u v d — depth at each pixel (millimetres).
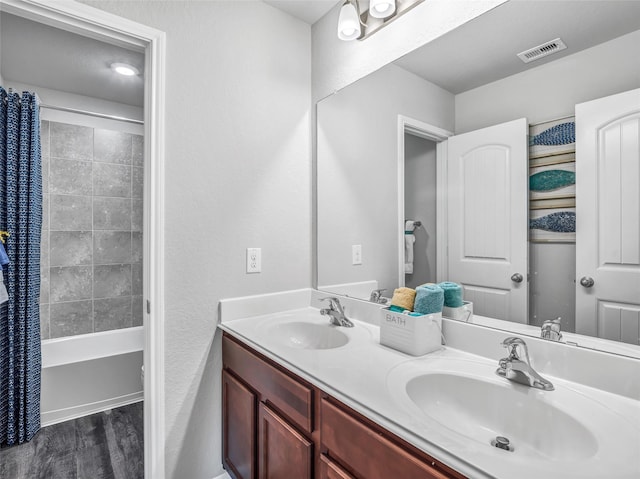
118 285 2865
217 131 1576
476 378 969
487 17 1159
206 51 1545
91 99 2766
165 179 1441
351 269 1688
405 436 720
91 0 1270
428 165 1353
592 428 729
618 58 894
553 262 1018
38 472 1798
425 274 1374
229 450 1536
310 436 1040
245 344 1413
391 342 1238
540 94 1039
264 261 1735
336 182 1767
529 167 1069
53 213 2607
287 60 1815
